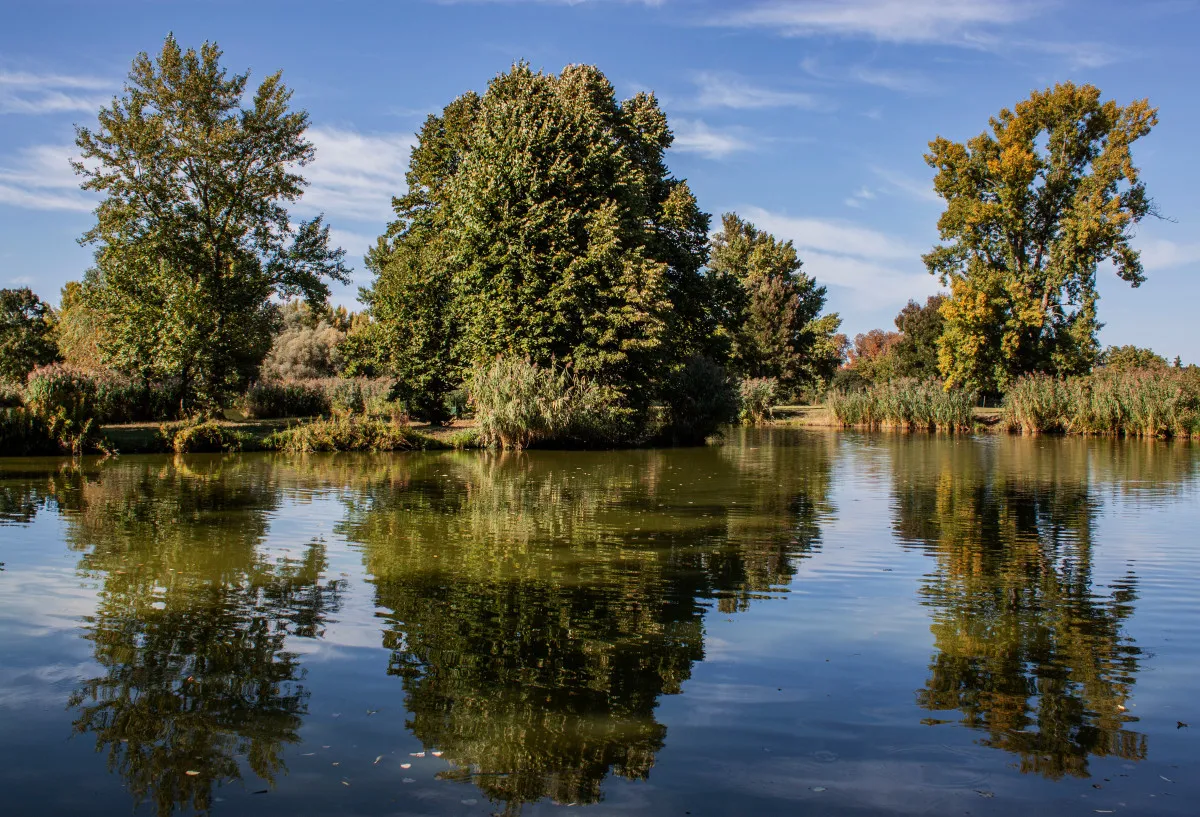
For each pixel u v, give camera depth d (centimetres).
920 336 6838
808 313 6531
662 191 3547
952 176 4603
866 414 4100
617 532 970
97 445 2011
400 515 1083
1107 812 343
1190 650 549
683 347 3803
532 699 457
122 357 2948
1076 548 895
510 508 1155
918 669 512
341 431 2270
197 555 809
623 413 2534
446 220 3036
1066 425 3431
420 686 473
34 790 352
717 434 3053
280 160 3353
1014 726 429
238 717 429
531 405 2344
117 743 398
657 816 335
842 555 849
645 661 520
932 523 1060
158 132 3047
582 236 2611
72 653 521
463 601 654
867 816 338
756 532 980
